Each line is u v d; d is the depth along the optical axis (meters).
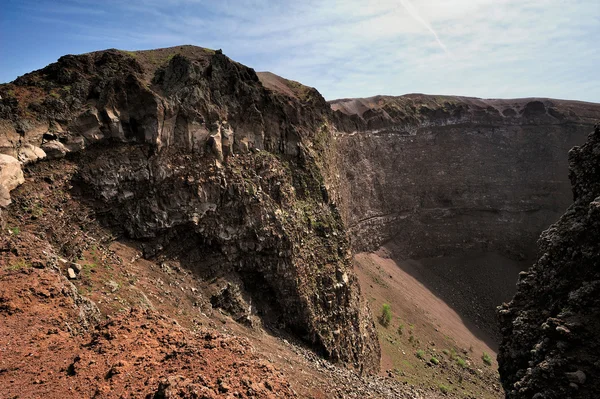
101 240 22.19
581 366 12.27
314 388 19.52
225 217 27.80
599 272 14.05
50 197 20.06
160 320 14.70
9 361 10.60
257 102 32.97
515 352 16.28
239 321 26.48
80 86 23.84
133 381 10.57
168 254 25.31
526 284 17.73
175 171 25.66
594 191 16.20
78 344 12.27
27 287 13.55
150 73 28.81
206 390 10.12
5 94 21.09
